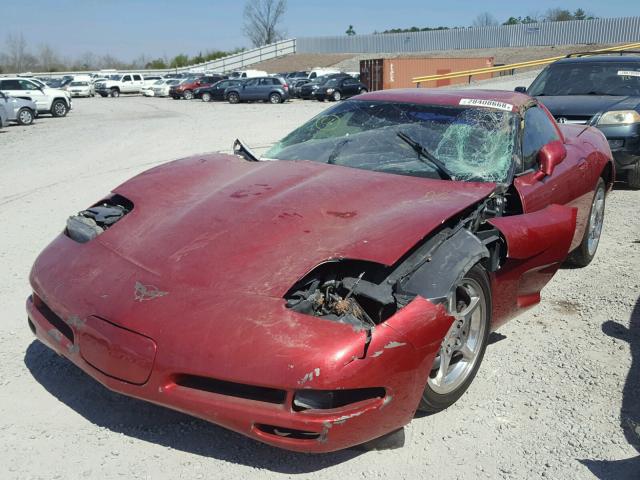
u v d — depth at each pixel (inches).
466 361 129.0
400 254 107.5
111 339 103.8
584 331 163.8
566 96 339.0
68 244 129.5
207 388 99.7
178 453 109.2
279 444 97.4
